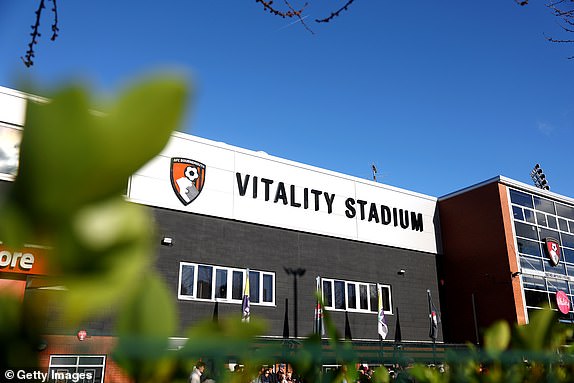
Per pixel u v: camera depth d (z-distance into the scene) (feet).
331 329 3.23
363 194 85.97
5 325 1.20
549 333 4.25
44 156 0.96
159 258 62.90
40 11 11.20
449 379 4.41
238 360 2.48
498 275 84.43
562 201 97.86
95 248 1.05
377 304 81.20
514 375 4.21
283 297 71.56
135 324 1.25
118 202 1.06
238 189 72.18
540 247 89.51
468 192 92.02
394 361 4.32
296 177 78.84
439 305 88.94
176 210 66.03
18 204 0.97
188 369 1.67
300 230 76.59
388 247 86.17
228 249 68.90
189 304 63.21
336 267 78.59
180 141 68.64
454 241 92.38
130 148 0.95
